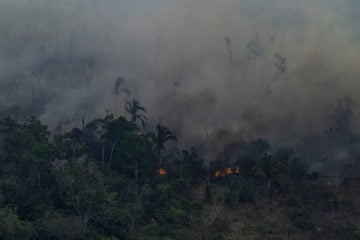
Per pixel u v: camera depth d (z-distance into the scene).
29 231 56.19
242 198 85.31
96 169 75.75
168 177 89.38
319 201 85.38
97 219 64.31
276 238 71.44
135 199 77.31
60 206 69.62
